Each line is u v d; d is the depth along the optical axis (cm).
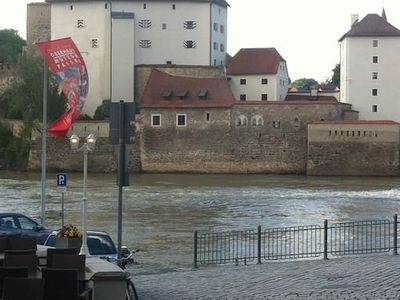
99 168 11156
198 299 1583
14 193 7025
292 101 11119
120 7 12038
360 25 11900
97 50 11988
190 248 3519
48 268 1224
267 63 12375
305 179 9844
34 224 2981
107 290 1181
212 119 11156
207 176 10512
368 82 11800
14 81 11362
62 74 4278
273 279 1889
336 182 9275
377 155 10600
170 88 11431
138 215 5275
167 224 4731
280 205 6144
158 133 11269
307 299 1498
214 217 5203
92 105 11962
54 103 10944
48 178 9538
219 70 11875
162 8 12138
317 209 5822
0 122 11738
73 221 4766
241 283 1845
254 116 11069
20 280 1090
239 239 3772
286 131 11000
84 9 12044
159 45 12144
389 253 2669
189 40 12212
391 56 11731
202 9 12238
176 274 2261
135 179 9725
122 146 1758
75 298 1161
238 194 7281
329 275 1897
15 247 1606
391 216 5241
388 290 1573
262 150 11062
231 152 11112
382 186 8588
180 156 11225
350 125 10656
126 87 11744
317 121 10931
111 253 2342
